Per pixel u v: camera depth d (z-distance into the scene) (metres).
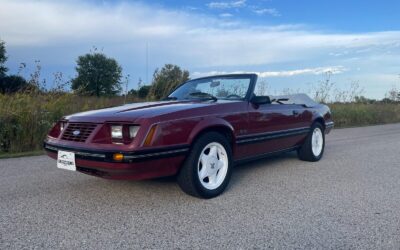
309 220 3.28
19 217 3.36
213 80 5.25
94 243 2.78
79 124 3.71
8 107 7.60
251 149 4.66
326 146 8.48
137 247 2.71
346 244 2.77
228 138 4.31
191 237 2.90
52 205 3.72
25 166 5.73
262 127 4.76
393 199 3.95
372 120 17.16
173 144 3.51
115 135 3.39
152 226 3.13
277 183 4.68
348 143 9.05
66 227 3.11
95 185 4.47
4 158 6.48
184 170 3.74
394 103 21.47
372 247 2.72
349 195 4.11
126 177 3.36
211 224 3.18
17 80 9.45
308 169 5.60
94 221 3.26
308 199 3.95
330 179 4.91
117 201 3.84
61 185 4.51
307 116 5.90
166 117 3.50
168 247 2.71
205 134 3.86
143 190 4.23
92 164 3.39
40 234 2.96
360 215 3.42
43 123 7.70
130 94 10.77
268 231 3.02
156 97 10.59
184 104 4.12
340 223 3.21
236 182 4.72
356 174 5.25
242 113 4.42
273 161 6.27
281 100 5.71
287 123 5.32
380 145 8.59
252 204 3.76
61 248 2.69
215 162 4.02
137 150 3.24
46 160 6.25
